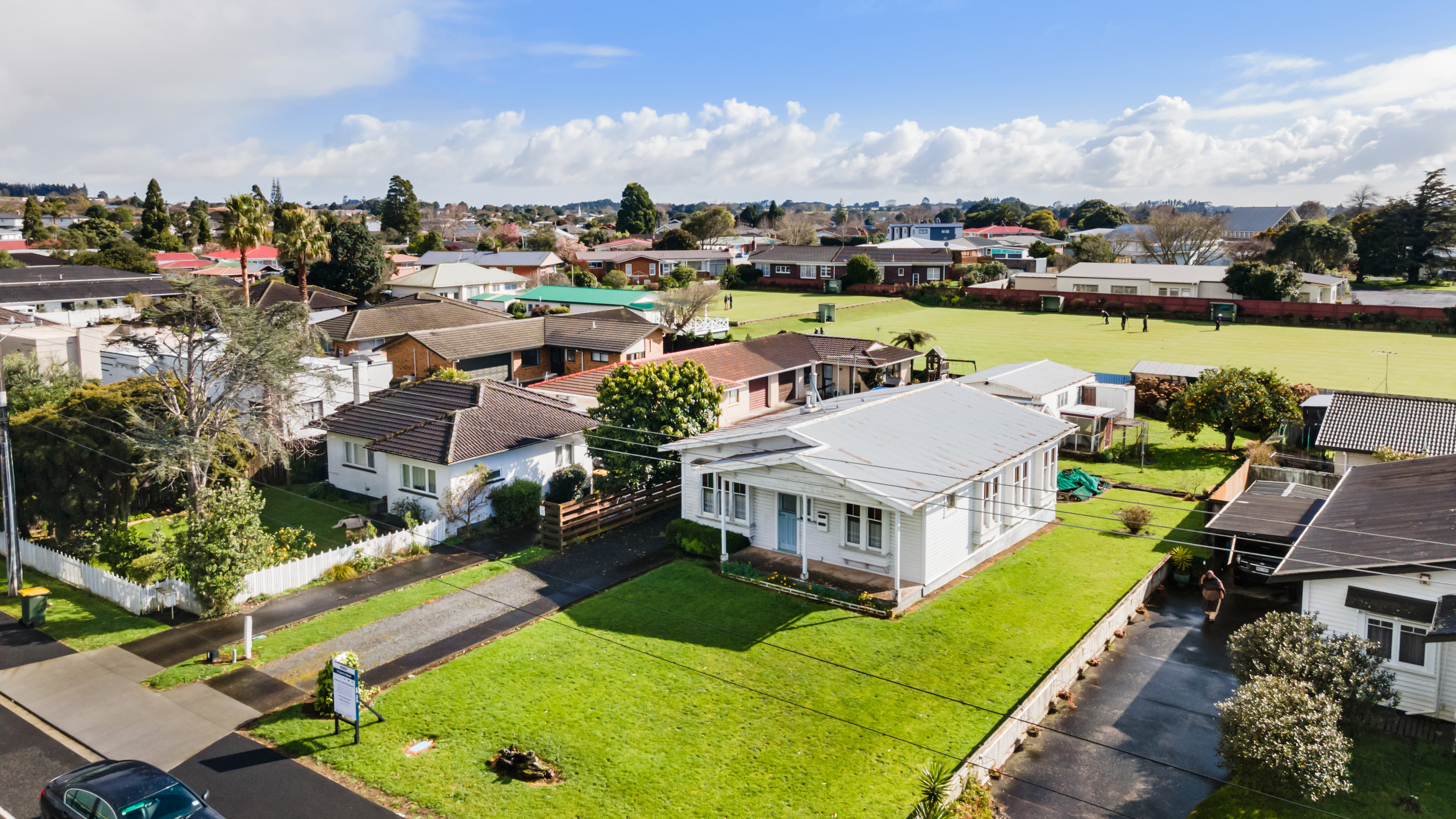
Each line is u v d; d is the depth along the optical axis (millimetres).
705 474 32812
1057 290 96938
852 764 19047
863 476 27453
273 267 126812
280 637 25359
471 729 20391
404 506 34500
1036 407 43875
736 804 17750
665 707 21312
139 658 24344
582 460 39438
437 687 22297
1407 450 36094
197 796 16938
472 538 33844
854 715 20938
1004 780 18891
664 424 35438
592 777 18625
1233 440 45500
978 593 28156
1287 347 70500
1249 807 17625
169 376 35375
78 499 31625
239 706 21719
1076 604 27281
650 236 199125
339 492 38625
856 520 29359
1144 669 23812
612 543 33094
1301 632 20578
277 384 34438
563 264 124312
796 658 23672
